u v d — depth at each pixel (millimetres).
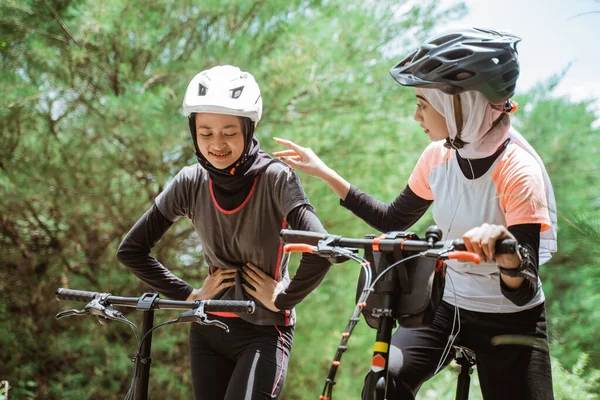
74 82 6527
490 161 2656
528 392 2641
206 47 6590
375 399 2197
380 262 2336
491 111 2594
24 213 6938
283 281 3066
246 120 2865
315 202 6910
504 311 2742
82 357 7168
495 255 2119
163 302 2492
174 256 7199
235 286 3018
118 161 6484
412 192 3104
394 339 2838
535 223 2504
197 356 3066
